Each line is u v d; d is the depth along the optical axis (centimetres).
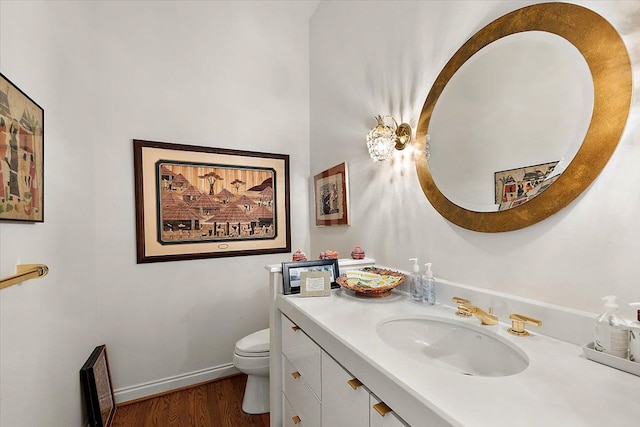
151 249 211
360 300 137
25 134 107
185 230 222
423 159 141
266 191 252
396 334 113
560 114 90
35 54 119
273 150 257
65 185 148
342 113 215
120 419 185
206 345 229
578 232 87
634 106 76
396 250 162
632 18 76
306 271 150
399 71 159
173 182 218
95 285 191
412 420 65
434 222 138
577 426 53
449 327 110
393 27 163
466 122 120
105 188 199
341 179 211
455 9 126
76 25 167
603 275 82
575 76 87
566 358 79
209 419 184
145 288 210
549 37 93
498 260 110
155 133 214
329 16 235
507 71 105
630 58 77
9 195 96
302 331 125
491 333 97
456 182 125
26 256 108
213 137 234
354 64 200
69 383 146
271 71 257
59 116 142
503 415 56
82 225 171
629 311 77
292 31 266
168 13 220
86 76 180
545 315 92
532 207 97
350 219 204
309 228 273
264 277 251
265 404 192
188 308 224
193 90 227
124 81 205
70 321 150
